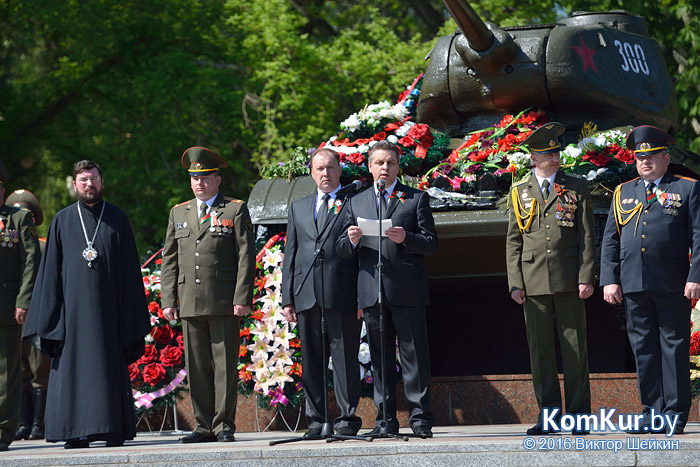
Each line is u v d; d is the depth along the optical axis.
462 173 19.69
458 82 21.52
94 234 15.97
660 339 14.99
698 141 37.72
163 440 17.12
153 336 20.88
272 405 19.91
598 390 18.91
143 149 49.44
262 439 16.66
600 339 20.91
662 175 15.18
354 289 15.02
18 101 51.28
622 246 15.20
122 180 49.16
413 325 14.70
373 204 15.05
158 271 21.97
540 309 15.45
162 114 48.59
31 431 20.95
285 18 46.38
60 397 15.34
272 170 22.03
